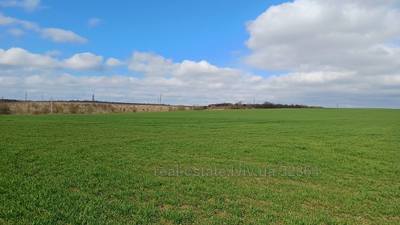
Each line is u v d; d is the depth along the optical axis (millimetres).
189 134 41375
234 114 88750
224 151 29422
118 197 15281
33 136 35250
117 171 20297
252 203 15266
